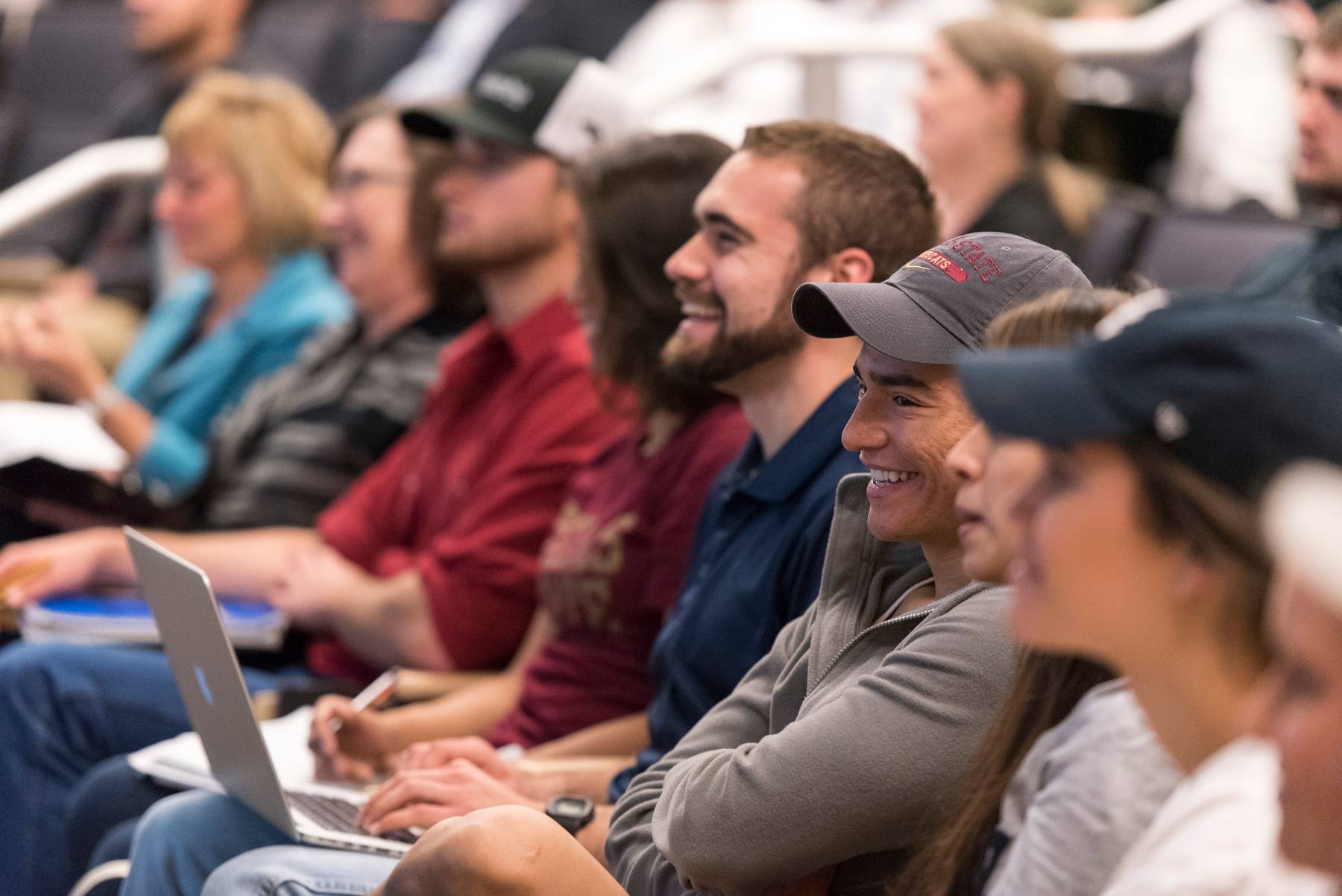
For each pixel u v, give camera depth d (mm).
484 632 8117
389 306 10094
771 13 14758
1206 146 12938
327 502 9828
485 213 8438
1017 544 3125
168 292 14102
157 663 8398
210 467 10305
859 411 4793
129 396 11859
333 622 8648
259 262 11594
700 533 6277
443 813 5793
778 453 5824
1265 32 13211
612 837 5168
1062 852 3562
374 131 10039
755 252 5809
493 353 8758
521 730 7223
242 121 11477
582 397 8141
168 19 15781
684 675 5918
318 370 10273
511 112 8469
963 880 4051
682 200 6797
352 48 17531
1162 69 13180
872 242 5805
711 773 4711
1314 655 2400
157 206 11570
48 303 10961
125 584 9406
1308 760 2484
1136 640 2928
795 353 5852
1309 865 2559
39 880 8094
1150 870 3090
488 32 17141
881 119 13055
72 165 14367
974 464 3701
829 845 4457
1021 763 3934
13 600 9031
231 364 11281
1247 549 2756
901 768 4367
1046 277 4777
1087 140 12438
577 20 16641
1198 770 3088
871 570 5047
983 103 10484
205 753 6461
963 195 10633
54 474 9961
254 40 17391
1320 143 8359
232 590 9430
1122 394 2838
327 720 7078
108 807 7441
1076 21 13688
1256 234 9859
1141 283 4863
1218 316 2824
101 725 8180
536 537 8102
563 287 8500
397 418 9828
